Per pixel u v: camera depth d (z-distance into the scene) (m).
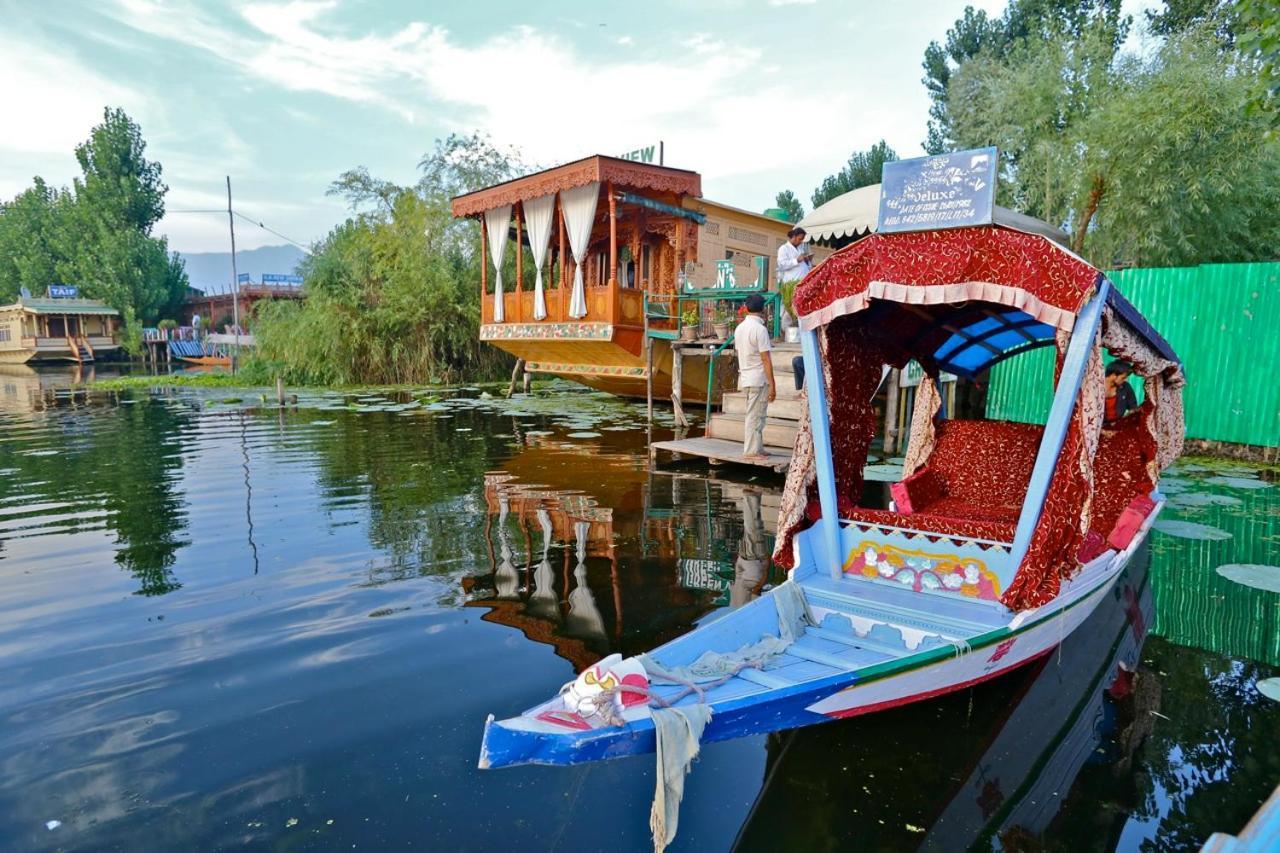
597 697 2.83
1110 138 11.40
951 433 6.20
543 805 2.90
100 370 34.91
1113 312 3.95
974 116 16.62
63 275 44.38
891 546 4.21
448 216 23.61
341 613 4.71
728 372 14.46
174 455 10.41
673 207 13.80
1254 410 9.54
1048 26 15.07
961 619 3.72
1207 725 3.50
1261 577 5.41
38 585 5.21
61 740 3.28
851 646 3.73
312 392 20.67
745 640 3.67
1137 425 5.60
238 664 4.00
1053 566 3.76
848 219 12.73
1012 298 3.66
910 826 2.81
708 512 7.21
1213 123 10.76
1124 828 2.80
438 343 23.83
